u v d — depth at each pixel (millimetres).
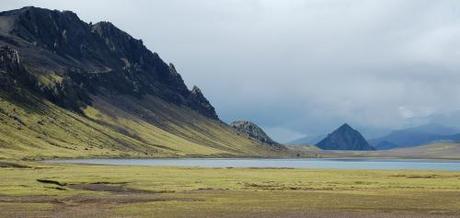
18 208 86375
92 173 164500
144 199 100062
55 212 82062
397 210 86250
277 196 105750
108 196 105188
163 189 121688
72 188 123188
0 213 80625
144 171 180125
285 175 169875
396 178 158500
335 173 181250
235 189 122875
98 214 80250
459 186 129500
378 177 162750
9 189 114125
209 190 120125
